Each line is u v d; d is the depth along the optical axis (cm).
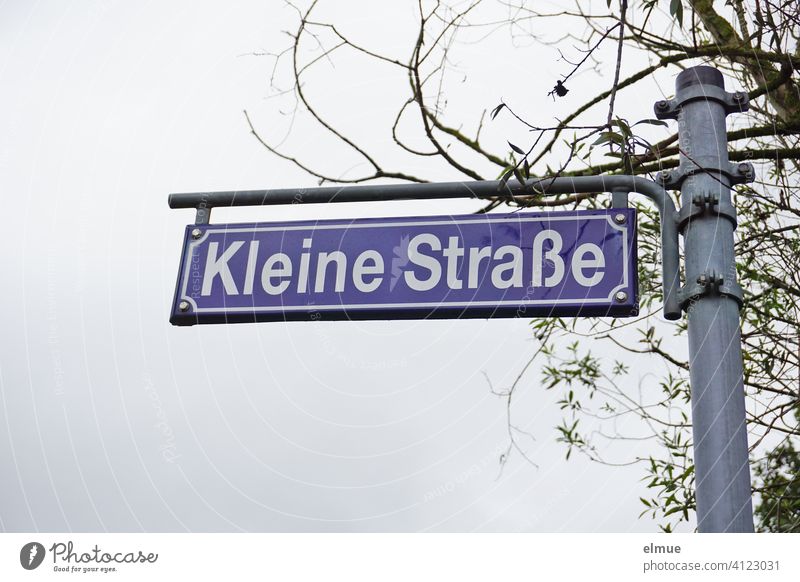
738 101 261
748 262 420
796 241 406
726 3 362
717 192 248
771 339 414
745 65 390
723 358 229
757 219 416
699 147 254
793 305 420
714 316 234
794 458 437
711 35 439
